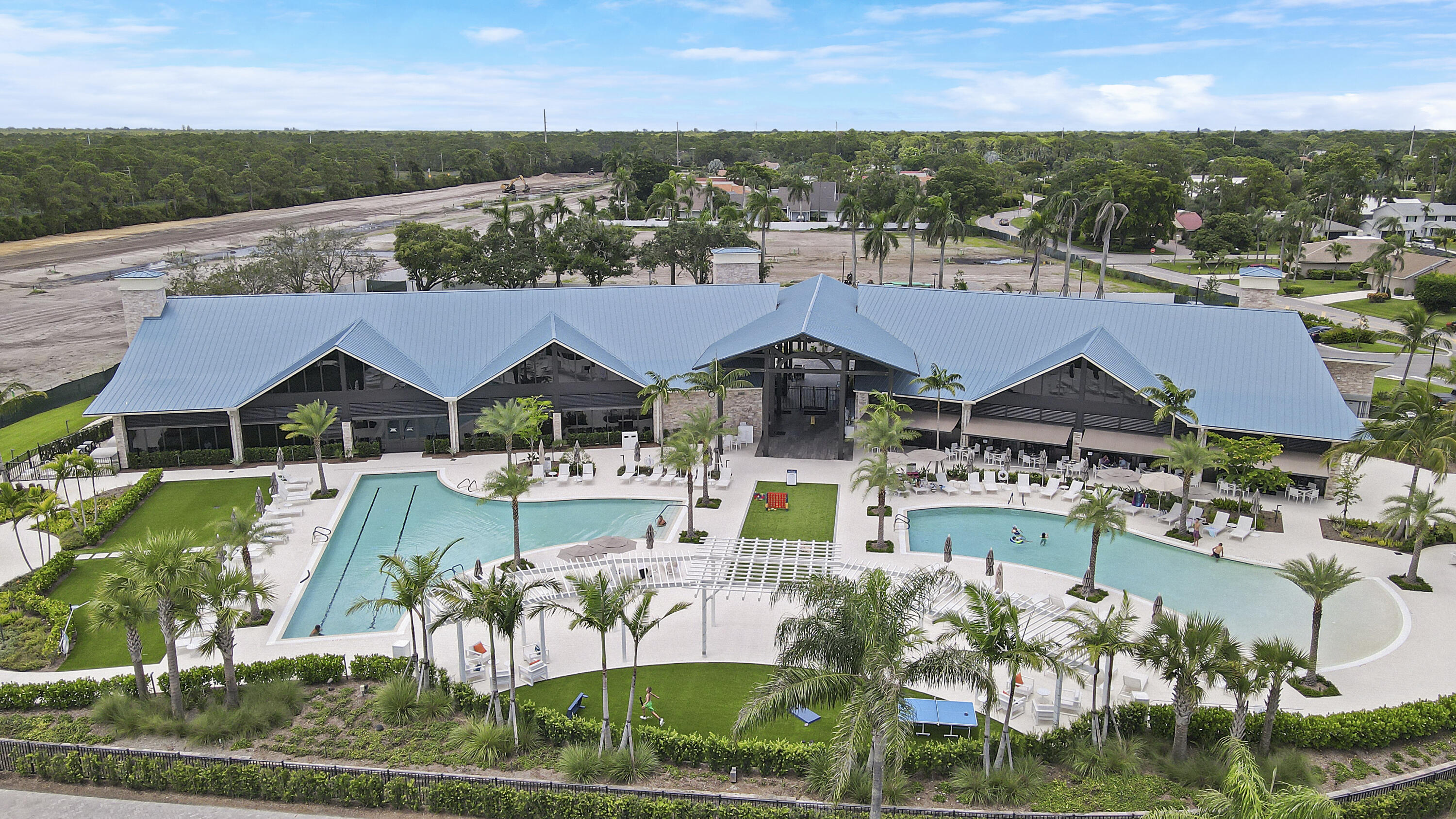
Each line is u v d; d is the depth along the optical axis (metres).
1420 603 45.66
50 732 35.75
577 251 123.31
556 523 57.44
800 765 33.12
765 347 66.25
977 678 29.30
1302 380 61.75
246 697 37.38
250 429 67.81
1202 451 52.22
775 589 43.44
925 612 37.09
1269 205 195.25
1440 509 49.12
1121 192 169.38
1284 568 49.62
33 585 47.59
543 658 40.16
